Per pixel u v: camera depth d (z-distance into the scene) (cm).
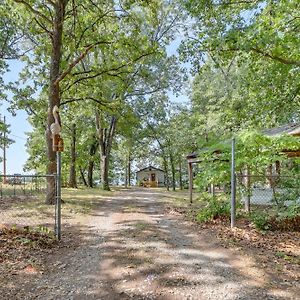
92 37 1282
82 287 399
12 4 1207
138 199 1623
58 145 645
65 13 1248
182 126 2670
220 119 1978
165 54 1399
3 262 473
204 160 914
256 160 780
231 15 940
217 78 2167
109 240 646
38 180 1245
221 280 425
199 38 975
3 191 1407
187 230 748
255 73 1157
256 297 371
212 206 889
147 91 2183
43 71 1420
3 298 360
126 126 2094
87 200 1418
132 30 1347
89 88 1451
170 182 3838
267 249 578
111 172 4338
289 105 1174
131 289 394
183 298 368
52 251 555
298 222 748
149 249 577
